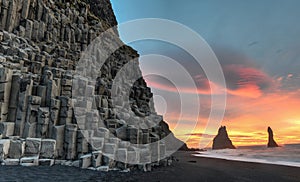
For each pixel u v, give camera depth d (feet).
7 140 45.88
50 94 59.06
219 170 73.97
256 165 95.14
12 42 73.41
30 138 49.08
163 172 60.34
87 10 121.19
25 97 54.90
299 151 234.38
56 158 51.83
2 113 53.06
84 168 50.03
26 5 86.69
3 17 78.48
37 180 36.60
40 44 85.61
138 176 50.83
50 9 97.40
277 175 66.59
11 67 62.80
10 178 35.83
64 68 81.92
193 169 72.02
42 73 70.08
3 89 54.24
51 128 54.44
